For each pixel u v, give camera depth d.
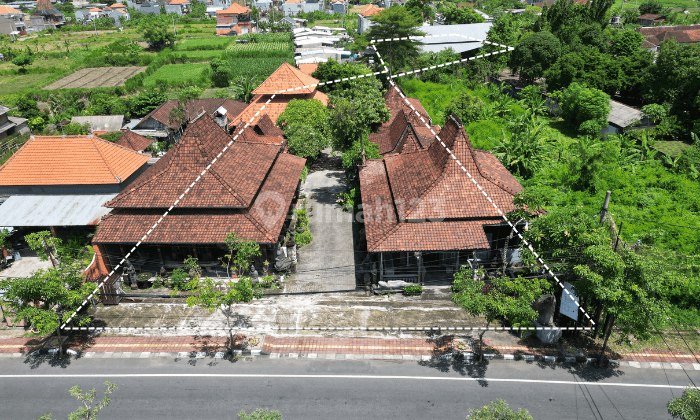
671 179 43.81
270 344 26.64
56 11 168.88
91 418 17.98
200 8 185.25
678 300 28.81
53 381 24.45
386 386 23.70
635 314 21.67
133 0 199.75
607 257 21.70
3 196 38.66
